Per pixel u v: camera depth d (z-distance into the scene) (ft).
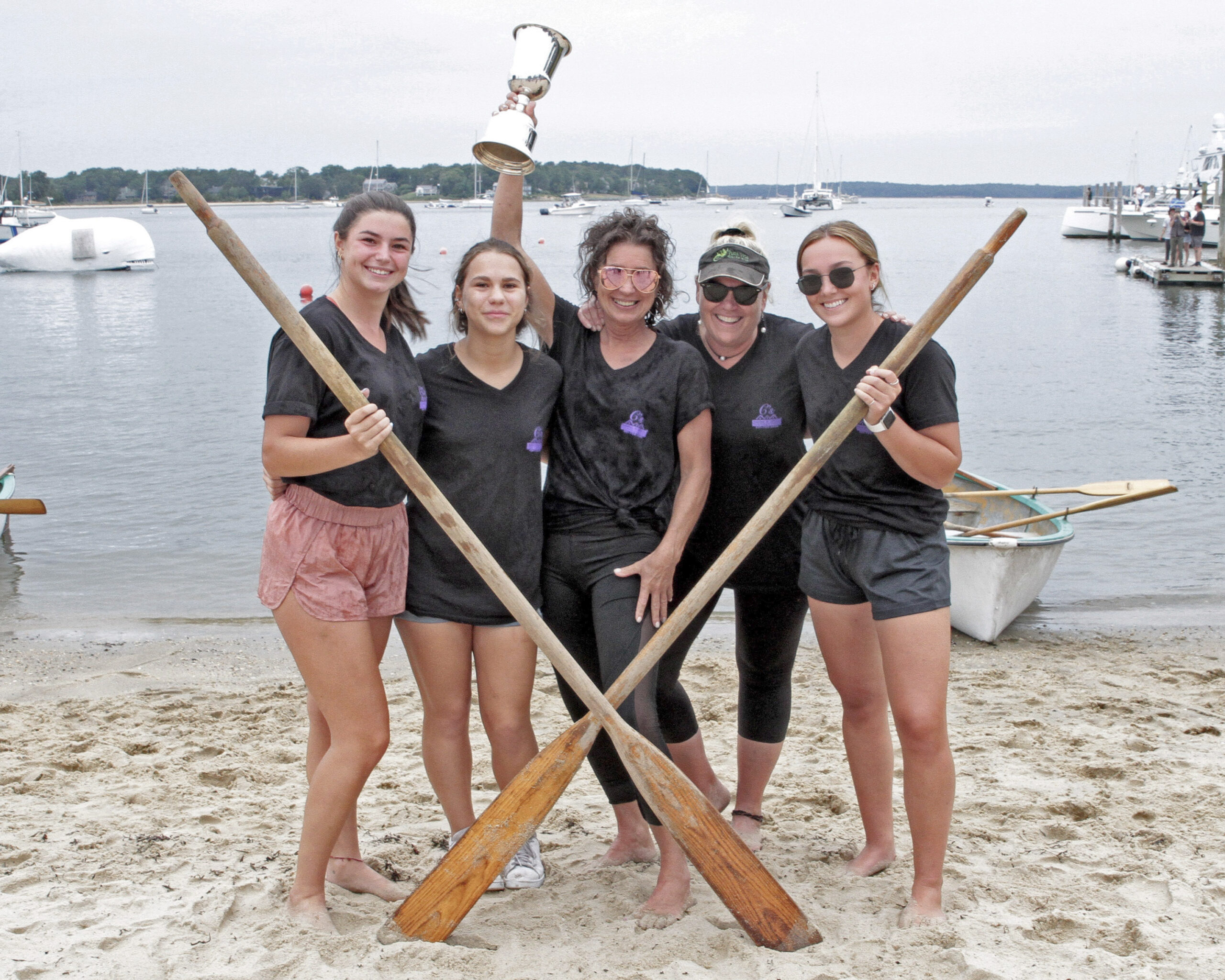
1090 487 22.91
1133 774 14.39
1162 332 75.51
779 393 11.36
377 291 9.80
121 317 92.84
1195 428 44.06
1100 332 76.23
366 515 9.79
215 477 37.37
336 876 11.05
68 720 17.48
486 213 428.15
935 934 9.71
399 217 9.77
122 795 13.97
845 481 10.30
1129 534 30.40
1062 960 9.40
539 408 10.68
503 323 10.28
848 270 10.08
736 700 18.29
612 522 10.77
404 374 10.12
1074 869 11.41
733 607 25.12
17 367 63.98
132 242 153.48
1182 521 31.40
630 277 10.52
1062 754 15.38
